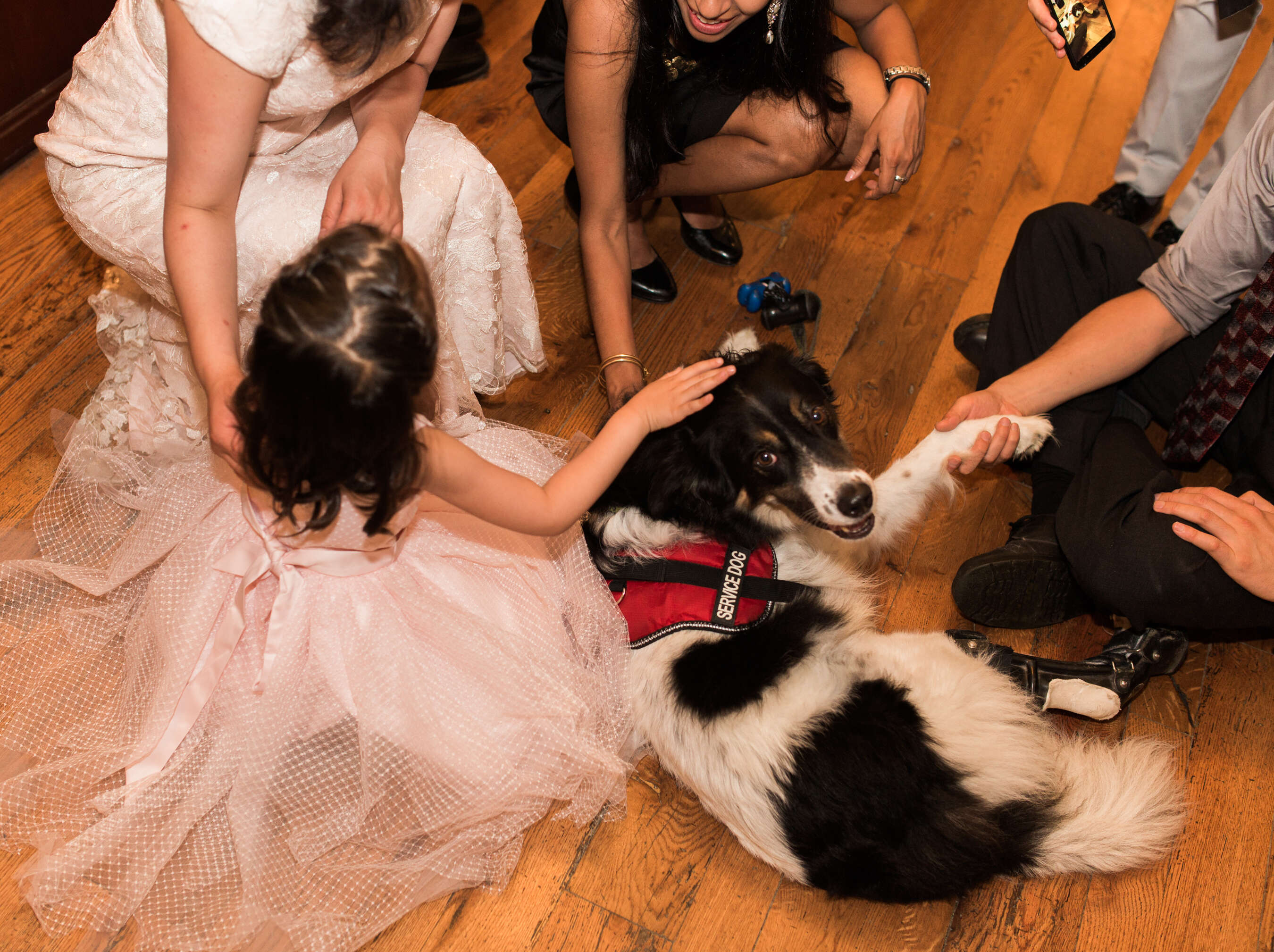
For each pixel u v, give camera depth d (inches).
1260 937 70.7
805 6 81.0
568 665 72.8
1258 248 73.0
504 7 135.9
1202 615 72.6
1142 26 143.6
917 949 70.1
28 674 73.9
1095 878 73.1
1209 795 77.5
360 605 67.1
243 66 51.6
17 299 99.6
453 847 68.5
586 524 77.0
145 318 84.0
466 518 71.8
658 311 107.6
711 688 68.8
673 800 76.5
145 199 68.5
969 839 65.7
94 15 112.3
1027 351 91.8
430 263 74.3
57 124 71.4
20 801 66.7
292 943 66.0
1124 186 117.2
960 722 68.6
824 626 72.0
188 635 66.0
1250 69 136.6
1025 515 94.0
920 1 145.6
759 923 70.8
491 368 90.4
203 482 71.7
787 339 105.7
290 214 69.6
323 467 49.0
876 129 88.7
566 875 72.2
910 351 105.8
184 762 67.2
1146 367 88.2
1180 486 91.0
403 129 71.2
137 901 64.6
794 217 117.7
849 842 65.8
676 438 72.1
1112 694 77.0
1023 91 133.8
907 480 81.2
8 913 66.6
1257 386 79.8
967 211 119.3
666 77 81.6
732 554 73.9
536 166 119.0
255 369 47.6
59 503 79.7
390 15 53.5
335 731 69.1
